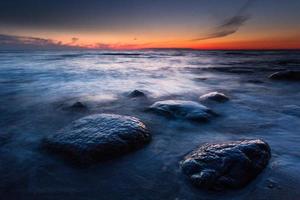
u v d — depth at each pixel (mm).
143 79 15648
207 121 5852
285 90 11336
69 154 3811
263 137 5000
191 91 11102
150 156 3998
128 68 24734
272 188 3047
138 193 3018
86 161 3617
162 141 4688
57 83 12984
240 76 17516
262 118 6426
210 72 20922
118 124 4438
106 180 3303
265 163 3568
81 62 34000
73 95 9555
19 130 5348
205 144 4195
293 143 4648
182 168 3494
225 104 8141
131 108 7441
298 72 14055
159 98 9195
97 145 3775
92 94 9797
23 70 20328
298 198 2855
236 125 5793
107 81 14195
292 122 6082
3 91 10438
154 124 5746
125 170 3551
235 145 3695
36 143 4527
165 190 3066
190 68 25062
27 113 6770
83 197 2947
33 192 3041
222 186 3006
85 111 7023
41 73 18094
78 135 4109
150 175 3420
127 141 4102
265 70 21531
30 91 10469
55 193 3021
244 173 3174
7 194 3006
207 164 3305
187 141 4738
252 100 9047
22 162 3797
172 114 6211
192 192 3002
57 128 5512
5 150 4250
